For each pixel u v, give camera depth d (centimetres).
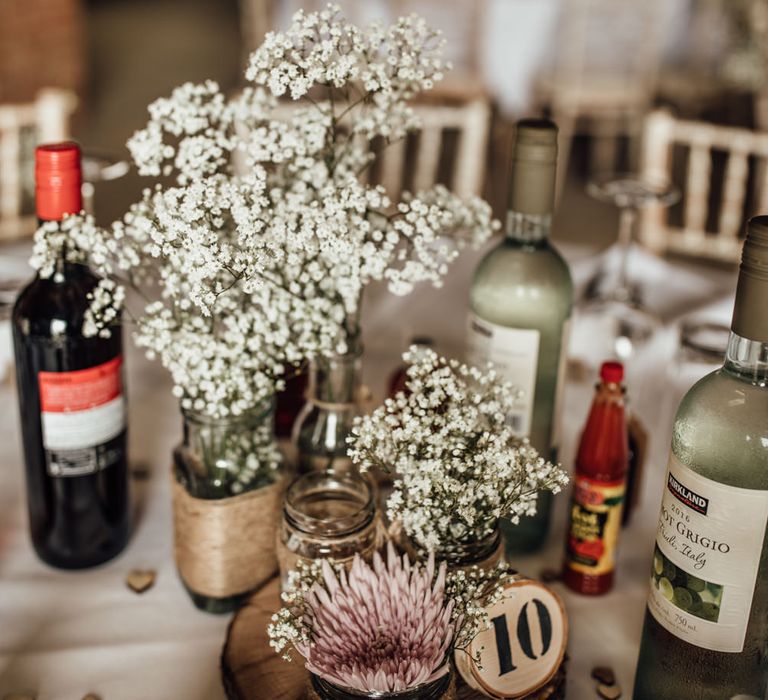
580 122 315
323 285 72
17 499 90
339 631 61
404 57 69
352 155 79
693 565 64
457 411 64
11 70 334
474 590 63
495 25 292
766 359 62
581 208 318
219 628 77
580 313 112
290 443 95
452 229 81
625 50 291
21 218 153
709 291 122
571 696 72
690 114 337
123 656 74
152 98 417
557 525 90
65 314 76
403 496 67
